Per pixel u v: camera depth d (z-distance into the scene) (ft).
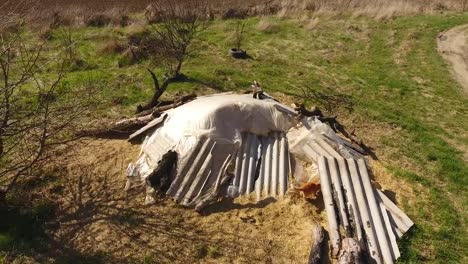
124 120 35.35
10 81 37.06
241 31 60.13
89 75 45.37
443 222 28.30
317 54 56.39
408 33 64.75
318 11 72.74
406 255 25.75
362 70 51.93
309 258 24.73
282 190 29.58
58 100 36.68
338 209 27.58
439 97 46.24
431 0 83.61
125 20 65.26
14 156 31.12
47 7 70.44
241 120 32.37
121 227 26.45
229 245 25.72
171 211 27.71
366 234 26.37
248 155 31.14
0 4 63.62
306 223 27.27
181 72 47.60
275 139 32.96
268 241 26.09
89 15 65.62
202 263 24.66
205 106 32.76
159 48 51.03
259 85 44.14
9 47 26.32
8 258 24.08
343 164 30.17
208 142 30.35
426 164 34.30
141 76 46.37
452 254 26.14
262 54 55.36
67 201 28.12
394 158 34.71
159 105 37.58
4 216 26.37
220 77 46.96
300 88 45.91
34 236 25.49
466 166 34.17
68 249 24.90
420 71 52.49
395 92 46.62
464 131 39.73
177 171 29.37
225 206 28.32
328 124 37.55
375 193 29.27
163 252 25.07
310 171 30.91
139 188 29.45
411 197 30.30
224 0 80.74
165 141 31.83
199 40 58.08
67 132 34.17
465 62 56.08
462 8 79.20
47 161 30.96
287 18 70.08
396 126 39.63
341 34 63.62
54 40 55.57
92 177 30.19
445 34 65.41
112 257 24.58
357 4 76.89
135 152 32.89
